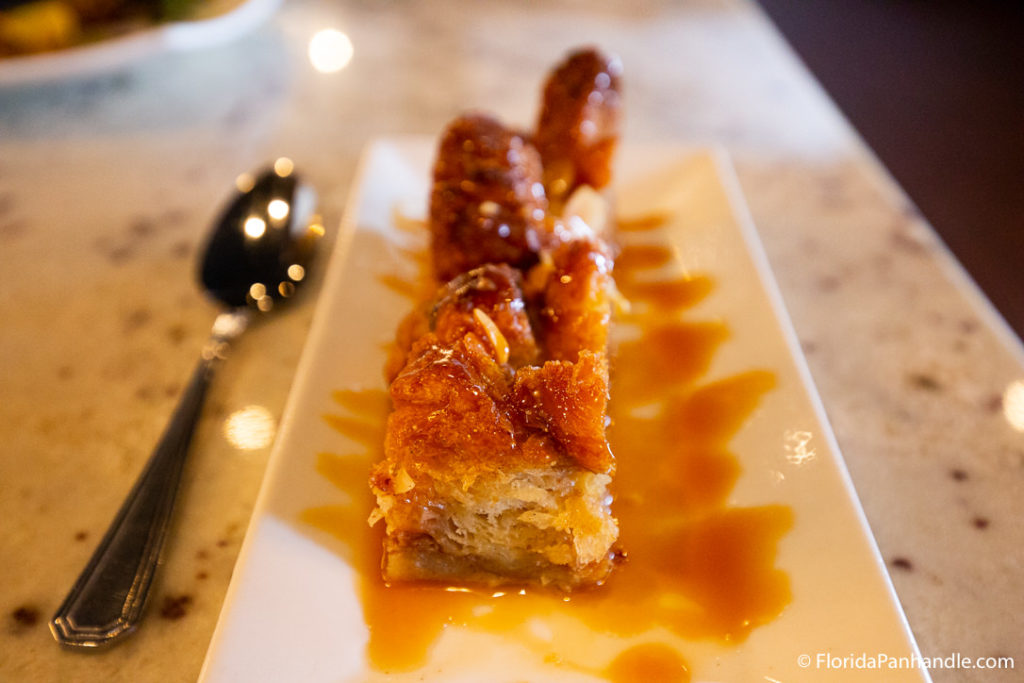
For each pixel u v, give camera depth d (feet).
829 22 2.54
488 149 0.96
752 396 0.82
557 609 0.70
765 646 0.65
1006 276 1.45
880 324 0.97
